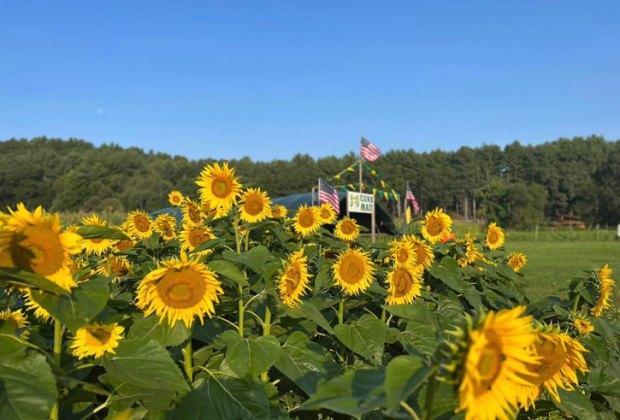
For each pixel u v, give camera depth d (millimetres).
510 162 114188
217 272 2801
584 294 4047
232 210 4105
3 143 126062
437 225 5395
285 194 89188
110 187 81250
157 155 111688
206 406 2533
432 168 101812
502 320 1492
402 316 1912
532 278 16250
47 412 1834
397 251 4207
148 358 2418
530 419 2877
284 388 3404
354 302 3771
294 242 5566
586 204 84500
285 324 3490
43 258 2006
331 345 3855
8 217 1977
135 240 5535
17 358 1942
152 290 2506
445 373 1642
